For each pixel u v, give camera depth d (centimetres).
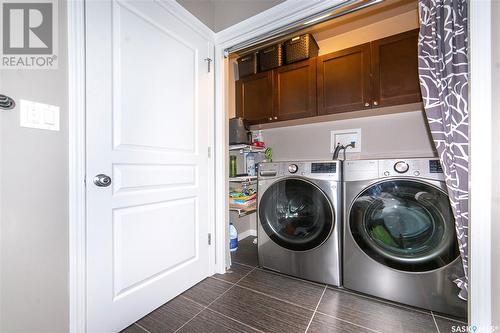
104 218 104
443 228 116
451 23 101
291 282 157
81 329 95
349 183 142
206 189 163
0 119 77
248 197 208
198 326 113
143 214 121
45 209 87
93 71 100
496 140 81
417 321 115
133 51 115
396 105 165
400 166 126
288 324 114
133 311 115
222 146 171
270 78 215
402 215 127
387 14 183
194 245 153
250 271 174
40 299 86
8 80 80
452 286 114
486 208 87
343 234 145
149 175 124
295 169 162
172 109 136
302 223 162
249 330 110
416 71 156
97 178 100
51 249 88
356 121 208
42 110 86
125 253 112
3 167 77
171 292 136
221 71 169
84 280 96
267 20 146
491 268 85
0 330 77
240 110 233
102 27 103
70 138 93
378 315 120
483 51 87
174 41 138
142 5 120
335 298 136
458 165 100
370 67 171
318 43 220
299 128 236
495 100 81
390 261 128
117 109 109
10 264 79
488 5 86
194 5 150
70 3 94
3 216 77
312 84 194
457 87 100
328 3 127
